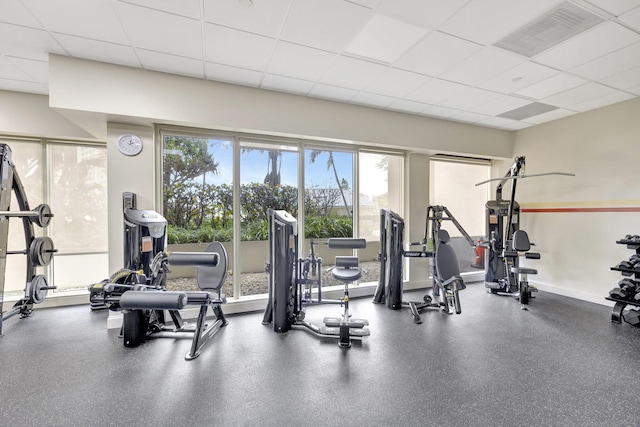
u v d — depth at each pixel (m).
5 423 1.83
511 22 2.44
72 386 2.22
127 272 2.89
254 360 2.62
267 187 4.28
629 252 4.02
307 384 2.26
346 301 3.17
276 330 3.26
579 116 4.57
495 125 5.21
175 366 2.51
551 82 3.53
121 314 3.35
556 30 2.54
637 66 3.15
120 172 3.36
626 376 2.36
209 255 2.63
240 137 4.01
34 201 4.15
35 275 3.68
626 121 4.05
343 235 4.73
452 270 3.83
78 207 4.38
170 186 3.82
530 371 2.44
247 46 2.79
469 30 2.55
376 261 6.70
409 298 4.66
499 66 3.17
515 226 4.95
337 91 3.80
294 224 3.45
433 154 5.27
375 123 4.39
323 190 4.60
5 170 3.20
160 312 3.40
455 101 4.14
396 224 4.11
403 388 2.21
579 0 2.17
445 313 3.88
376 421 1.86
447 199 6.64
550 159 4.95
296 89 3.73
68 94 2.92
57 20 2.38
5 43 2.68
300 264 3.57
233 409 1.97
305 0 2.18
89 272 4.45
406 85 3.63
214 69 3.21
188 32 2.56
